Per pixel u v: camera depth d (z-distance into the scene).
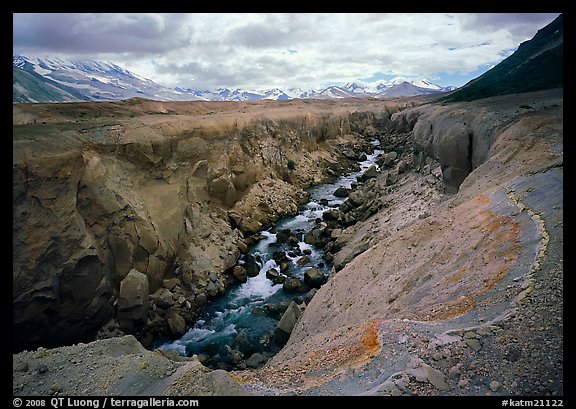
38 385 8.24
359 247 21.77
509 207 12.89
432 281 11.91
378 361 8.11
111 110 34.25
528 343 7.41
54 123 22.33
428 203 24.12
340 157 50.12
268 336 17.27
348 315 13.75
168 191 21.64
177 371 8.28
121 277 17.62
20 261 13.69
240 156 31.16
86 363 9.03
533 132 18.30
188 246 21.83
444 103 47.69
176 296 19.17
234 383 7.67
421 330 8.78
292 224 29.97
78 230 15.60
